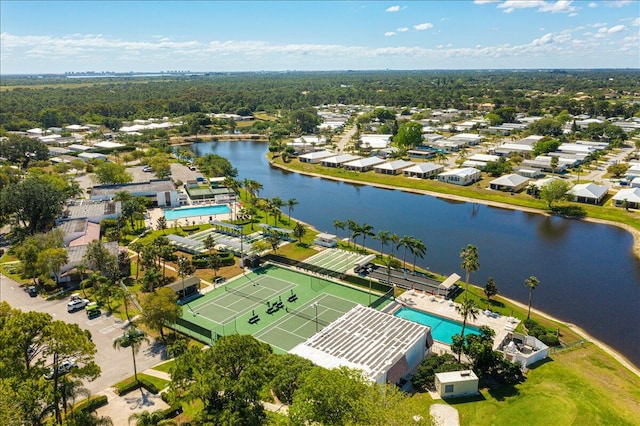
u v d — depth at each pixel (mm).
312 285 144375
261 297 135500
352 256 168125
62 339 75812
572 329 121562
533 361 102562
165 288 115812
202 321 121188
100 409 85688
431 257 170375
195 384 72312
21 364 78000
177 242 174875
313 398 65125
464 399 89562
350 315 113000
